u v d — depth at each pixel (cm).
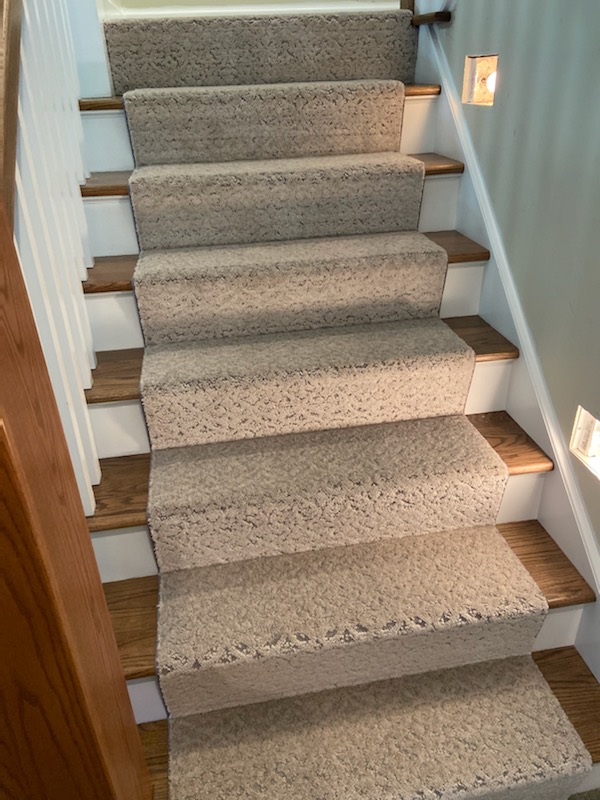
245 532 134
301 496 132
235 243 173
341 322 165
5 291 69
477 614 126
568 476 137
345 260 155
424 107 189
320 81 201
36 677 72
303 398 146
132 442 147
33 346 78
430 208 181
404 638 125
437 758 119
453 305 171
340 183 169
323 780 116
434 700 129
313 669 126
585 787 129
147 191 161
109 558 134
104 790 86
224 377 140
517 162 145
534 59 133
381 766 117
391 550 141
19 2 98
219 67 192
